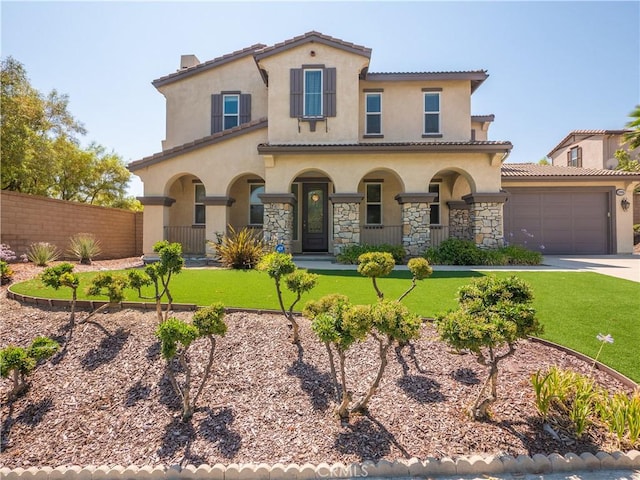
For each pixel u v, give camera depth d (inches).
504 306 136.2
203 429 138.0
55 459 129.7
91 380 170.4
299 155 513.3
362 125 587.2
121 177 1031.0
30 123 693.9
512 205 628.4
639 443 122.4
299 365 174.1
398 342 186.9
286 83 542.0
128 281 214.4
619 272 386.6
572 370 159.9
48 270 211.0
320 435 131.6
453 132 583.2
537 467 115.1
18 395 162.9
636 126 686.5
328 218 621.6
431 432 130.1
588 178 613.9
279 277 194.9
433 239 617.3
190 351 185.8
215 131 628.4
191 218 609.6
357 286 311.7
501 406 140.9
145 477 118.4
